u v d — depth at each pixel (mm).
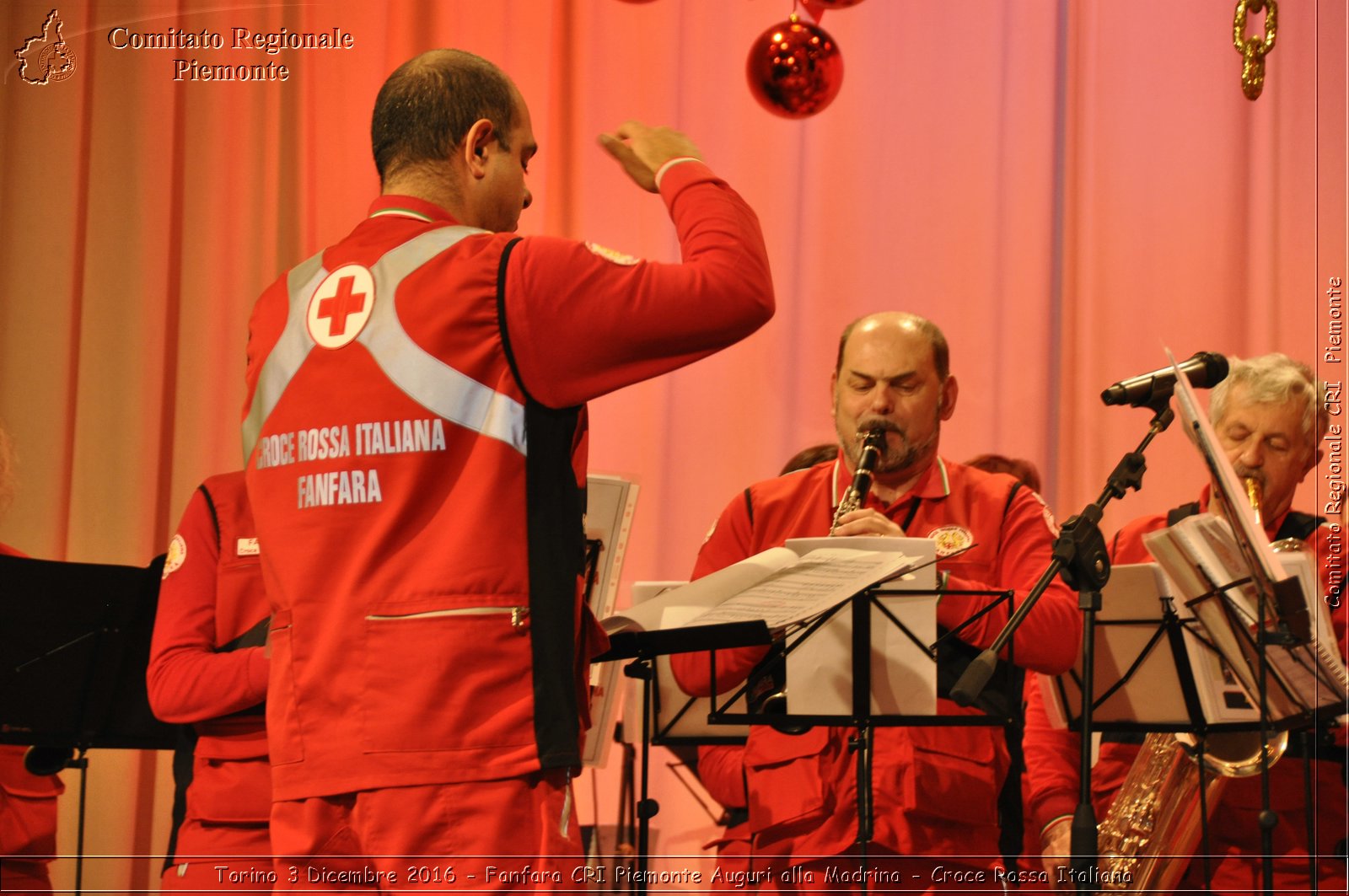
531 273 2527
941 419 4414
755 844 3924
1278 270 7047
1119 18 7281
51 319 6742
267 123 7027
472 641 2428
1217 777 4082
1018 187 7141
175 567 3805
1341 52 7074
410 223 2699
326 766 2465
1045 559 4012
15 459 6605
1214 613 3289
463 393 2512
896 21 7277
